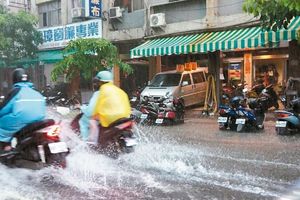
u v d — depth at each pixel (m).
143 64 20.75
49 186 5.88
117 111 7.18
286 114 10.65
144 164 7.34
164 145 9.59
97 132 7.30
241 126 11.52
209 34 15.49
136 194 5.48
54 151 6.13
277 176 6.42
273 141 9.93
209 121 14.31
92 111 7.32
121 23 19.36
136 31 18.62
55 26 22.62
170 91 16.33
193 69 17.84
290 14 9.51
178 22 16.89
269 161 7.61
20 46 22.39
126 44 19.81
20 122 6.23
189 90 17.39
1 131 6.40
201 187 5.80
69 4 22.27
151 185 5.94
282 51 17.19
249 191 5.55
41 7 24.23
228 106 12.09
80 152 7.43
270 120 13.59
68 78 18.39
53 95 21.55
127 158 7.62
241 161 7.64
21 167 6.67
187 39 15.77
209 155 8.26
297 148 8.93
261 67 18.03
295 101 10.75
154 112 13.77
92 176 6.43
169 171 6.82
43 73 23.34
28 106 6.27
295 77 13.35
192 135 11.34
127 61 20.09
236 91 15.27
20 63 23.42
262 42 12.78
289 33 12.19
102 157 7.34
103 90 7.29
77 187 5.83
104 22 19.92
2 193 5.50
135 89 20.67
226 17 15.20
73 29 21.52
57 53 22.50
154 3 17.73
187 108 17.80
